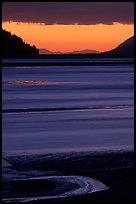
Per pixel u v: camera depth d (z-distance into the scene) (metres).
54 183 19.28
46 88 83.25
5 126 35.78
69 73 145.25
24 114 43.81
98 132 32.81
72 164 22.47
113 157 24.00
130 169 21.41
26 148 26.80
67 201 17.14
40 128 34.72
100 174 20.56
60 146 27.39
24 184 19.20
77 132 32.81
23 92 73.94
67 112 45.78
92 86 88.75
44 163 22.70
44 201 17.17
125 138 30.23
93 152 25.39
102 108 49.66
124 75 131.75
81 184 19.12
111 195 17.67
